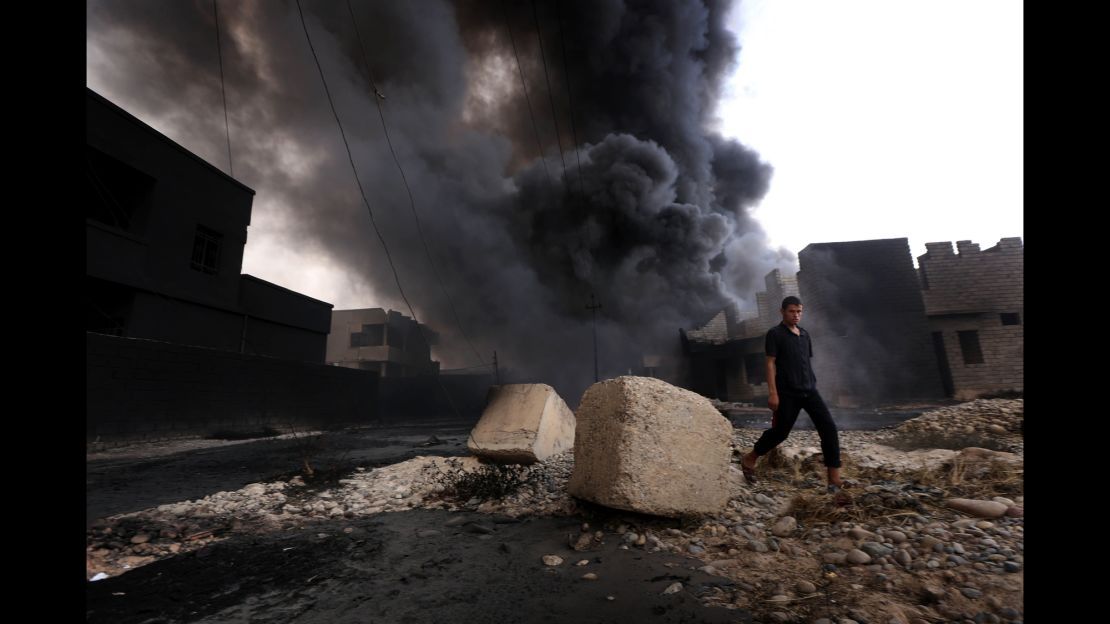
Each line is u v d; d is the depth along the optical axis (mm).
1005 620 1917
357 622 2109
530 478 4773
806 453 5289
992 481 3803
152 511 3992
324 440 9922
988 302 19797
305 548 3051
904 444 6438
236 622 2123
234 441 11789
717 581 2395
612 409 3510
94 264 12211
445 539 3207
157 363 12078
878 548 2547
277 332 19047
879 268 20203
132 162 13398
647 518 3338
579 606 2193
